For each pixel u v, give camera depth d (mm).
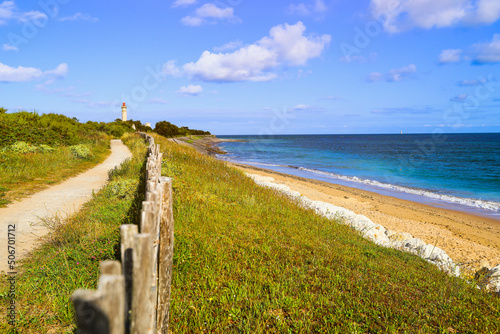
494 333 4309
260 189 13312
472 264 8688
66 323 3574
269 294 4766
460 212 17578
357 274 5930
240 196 10820
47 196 9406
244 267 5586
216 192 10938
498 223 15312
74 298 1141
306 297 4746
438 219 15766
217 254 5855
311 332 3996
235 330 3854
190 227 7090
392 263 7039
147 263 1778
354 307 4629
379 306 4738
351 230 10094
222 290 4715
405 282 5953
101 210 7449
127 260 1963
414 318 4438
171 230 3475
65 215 7504
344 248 7562
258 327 3881
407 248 9328
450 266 7504
